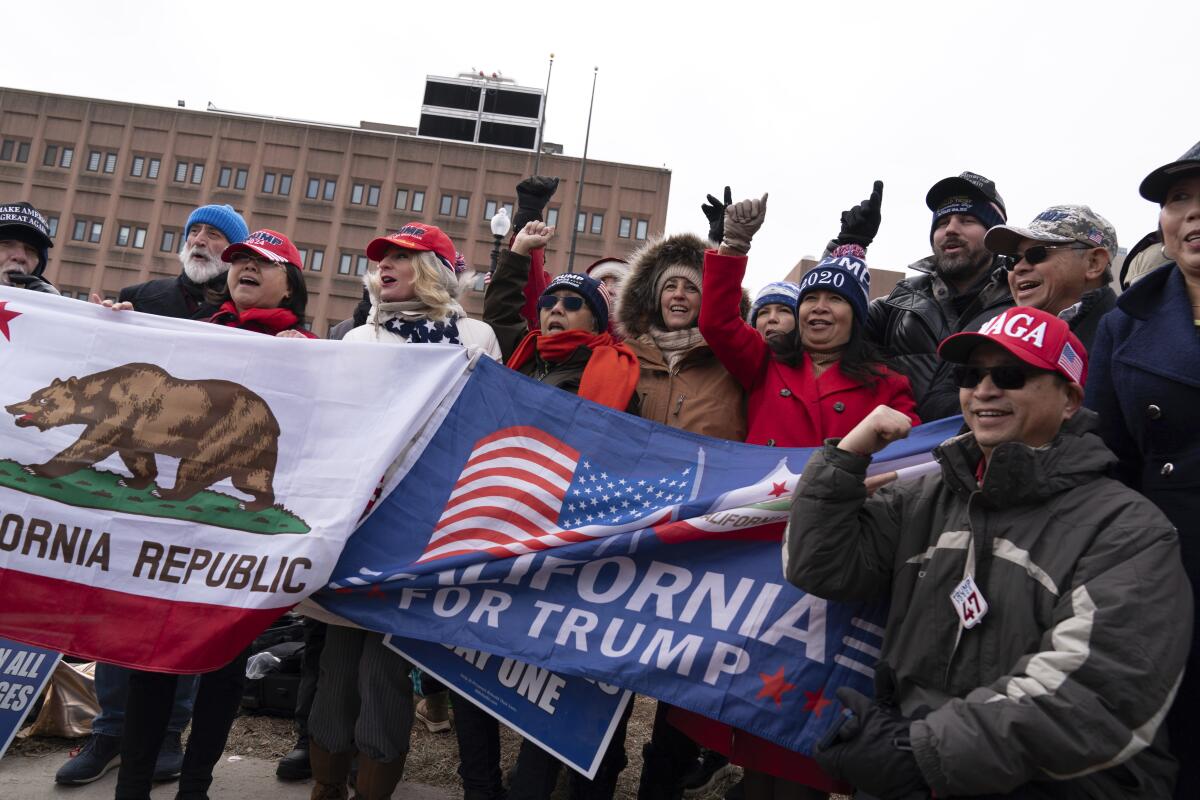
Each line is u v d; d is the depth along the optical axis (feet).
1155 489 7.86
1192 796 7.55
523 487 10.70
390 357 11.36
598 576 9.97
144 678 10.33
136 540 10.27
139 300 15.49
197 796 10.75
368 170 168.76
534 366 13.35
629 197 171.22
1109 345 8.54
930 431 9.75
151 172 168.76
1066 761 6.28
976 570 7.25
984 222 12.74
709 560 9.76
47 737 13.84
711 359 12.12
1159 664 6.29
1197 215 7.85
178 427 10.80
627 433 10.85
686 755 11.28
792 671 9.07
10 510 10.18
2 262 14.38
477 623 9.96
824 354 11.28
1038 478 7.13
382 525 10.75
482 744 10.62
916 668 7.42
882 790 6.88
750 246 11.05
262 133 168.86
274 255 12.96
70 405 10.76
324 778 10.78
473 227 167.94
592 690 9.77
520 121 190.08
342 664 10.81
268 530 10.43
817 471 7.89
